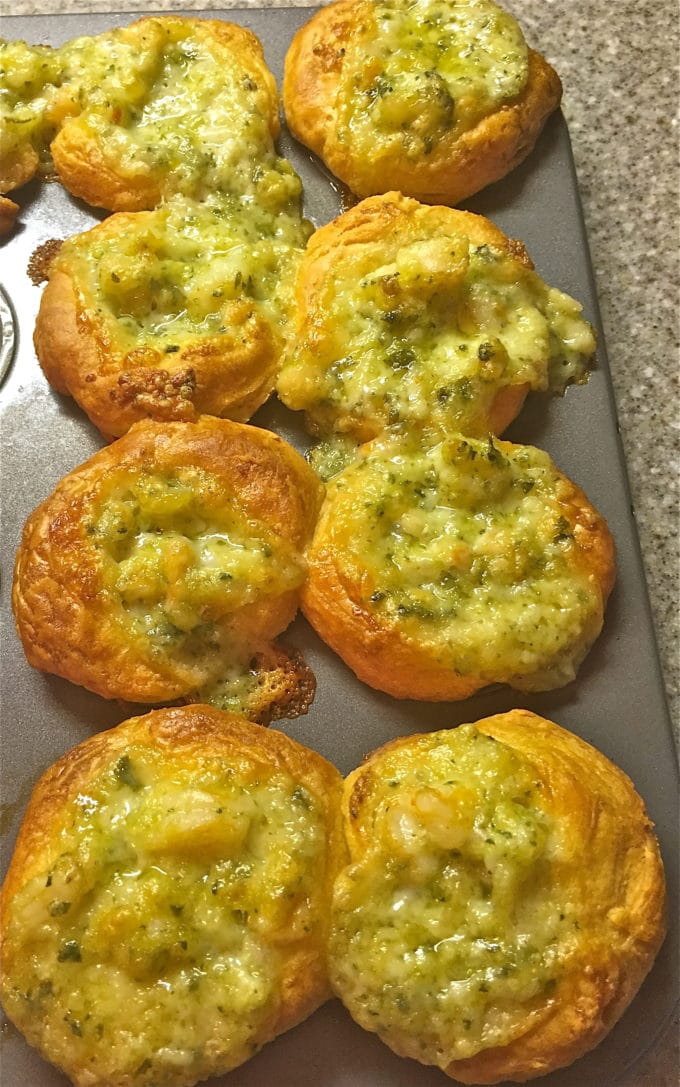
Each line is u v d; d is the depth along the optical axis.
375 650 0.20
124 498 0.21
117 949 0.18
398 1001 0.18
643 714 0.21
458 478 0.21
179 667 0.20
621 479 0.23
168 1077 0.18
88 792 0.19
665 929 0.19
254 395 0.23
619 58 0.30
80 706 0.21
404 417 0.22
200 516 0.21
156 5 0.30
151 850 0.18
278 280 0.24
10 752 0.21
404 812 0.18
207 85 0.25
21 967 0.18
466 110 0.24
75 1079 0.18
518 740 0.20
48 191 0.25
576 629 0.21
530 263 0.24
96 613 0.20
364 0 0.26
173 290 0.23
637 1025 0.19
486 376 0.22
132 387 0.22
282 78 0.27
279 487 0.21
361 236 0.23
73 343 0.23
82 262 0.23
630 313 0.27
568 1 0.30
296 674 0.21
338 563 0.21
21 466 0.23
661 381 0.26
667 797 0.20
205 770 0.19
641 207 0.28
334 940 0.18
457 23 0.26
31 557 0.21
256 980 0.18
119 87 0.25
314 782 0.19
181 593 0.20
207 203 0.25
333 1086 0.19
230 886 0.18
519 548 0.21
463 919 0.18
